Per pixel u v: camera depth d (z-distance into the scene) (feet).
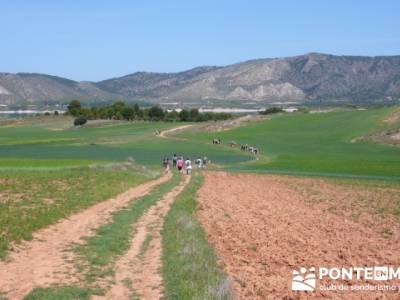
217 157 329.31
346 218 116.47
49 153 335.26
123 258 70.79
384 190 176.76
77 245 78.43
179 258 68.08
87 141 435.12
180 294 53.67
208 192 160.25
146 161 295.89
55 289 56.18
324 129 492.54
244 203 136.77
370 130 464.24
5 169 194.80
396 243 88.28
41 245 78.02
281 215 117.19
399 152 350.02
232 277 63.21
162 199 135.74
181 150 372.99
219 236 89.71
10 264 66.74
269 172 242.17
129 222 98.58
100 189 142.61
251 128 522.47
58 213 101.60
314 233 95.30
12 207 103.50
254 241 85.87
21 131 568.41
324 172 242.37
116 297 54.60
